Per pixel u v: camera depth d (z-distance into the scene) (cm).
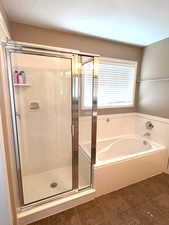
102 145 270
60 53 162
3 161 100
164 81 240
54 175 216
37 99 202
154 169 224
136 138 282
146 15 161
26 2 137
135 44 265
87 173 186
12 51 134
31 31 192
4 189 103
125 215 154
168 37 229
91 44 235
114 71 272
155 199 177
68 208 161
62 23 184
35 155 215
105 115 276
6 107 109
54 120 218
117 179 189
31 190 179
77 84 196
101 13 158
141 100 294
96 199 175
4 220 108
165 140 239
